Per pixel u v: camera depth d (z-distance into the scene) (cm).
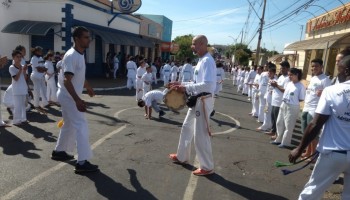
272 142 766
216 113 1153
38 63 948
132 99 1348
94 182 466
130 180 482
